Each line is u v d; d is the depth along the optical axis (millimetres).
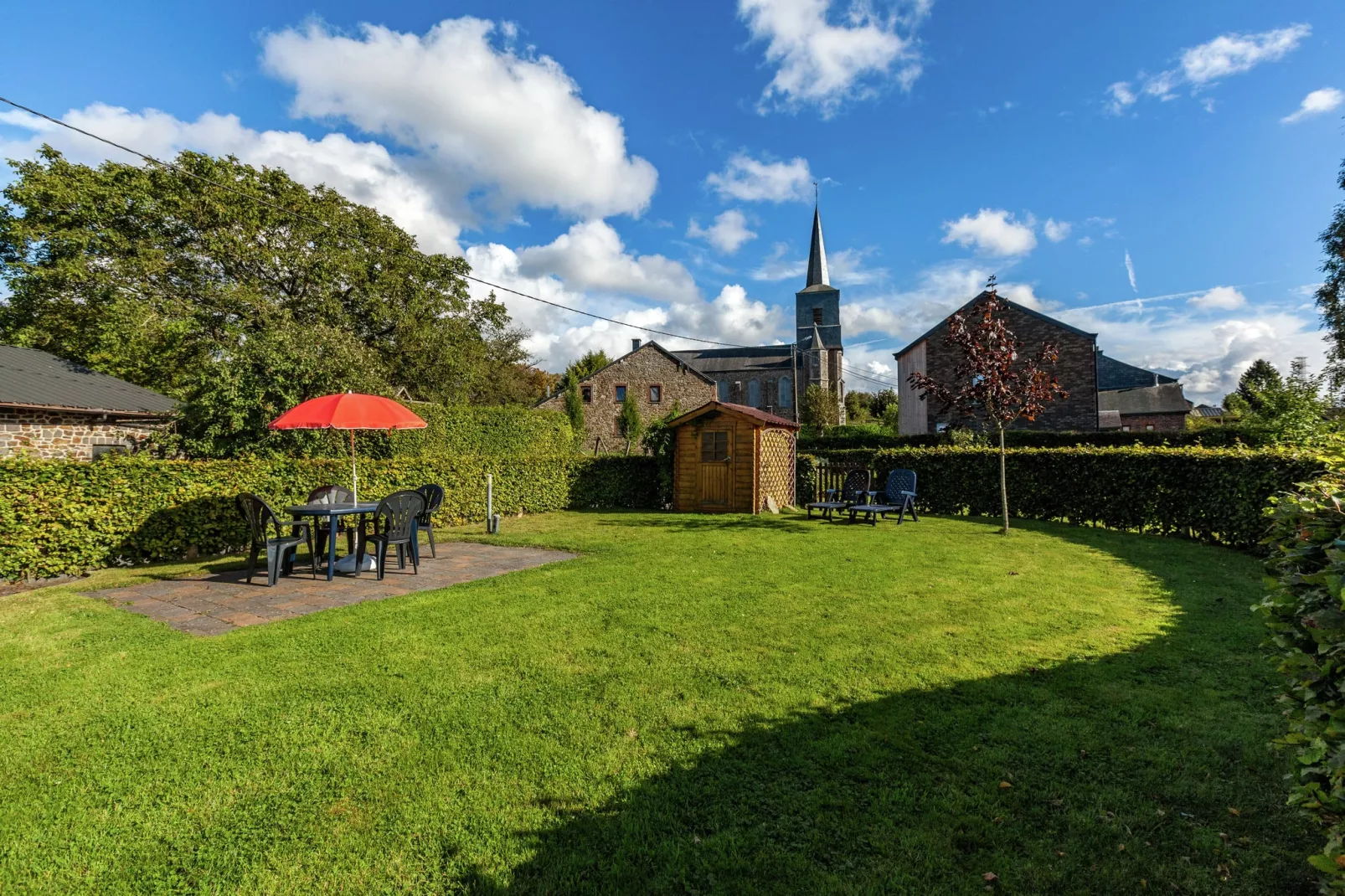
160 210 21047
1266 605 2174
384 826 2338
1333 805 1518
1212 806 2410
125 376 24859
